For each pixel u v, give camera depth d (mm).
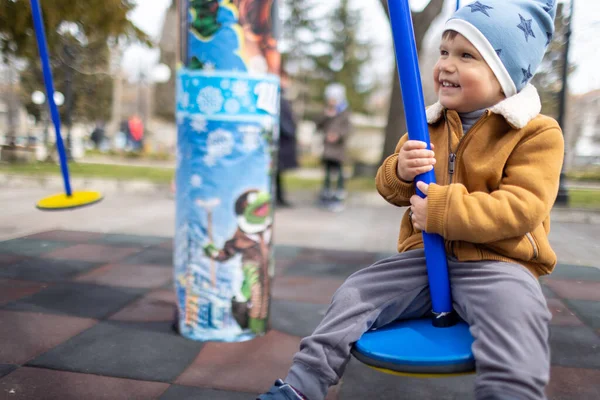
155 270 3777
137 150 21656
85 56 9461
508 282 1238
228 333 2539
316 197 8750
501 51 1309
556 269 4043
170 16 10281
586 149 11391
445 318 1297
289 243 4832
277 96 2529
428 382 2188
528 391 1105
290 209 7160
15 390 2000
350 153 23594
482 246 1346
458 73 1341
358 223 6141
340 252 4496
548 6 1396
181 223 2539
